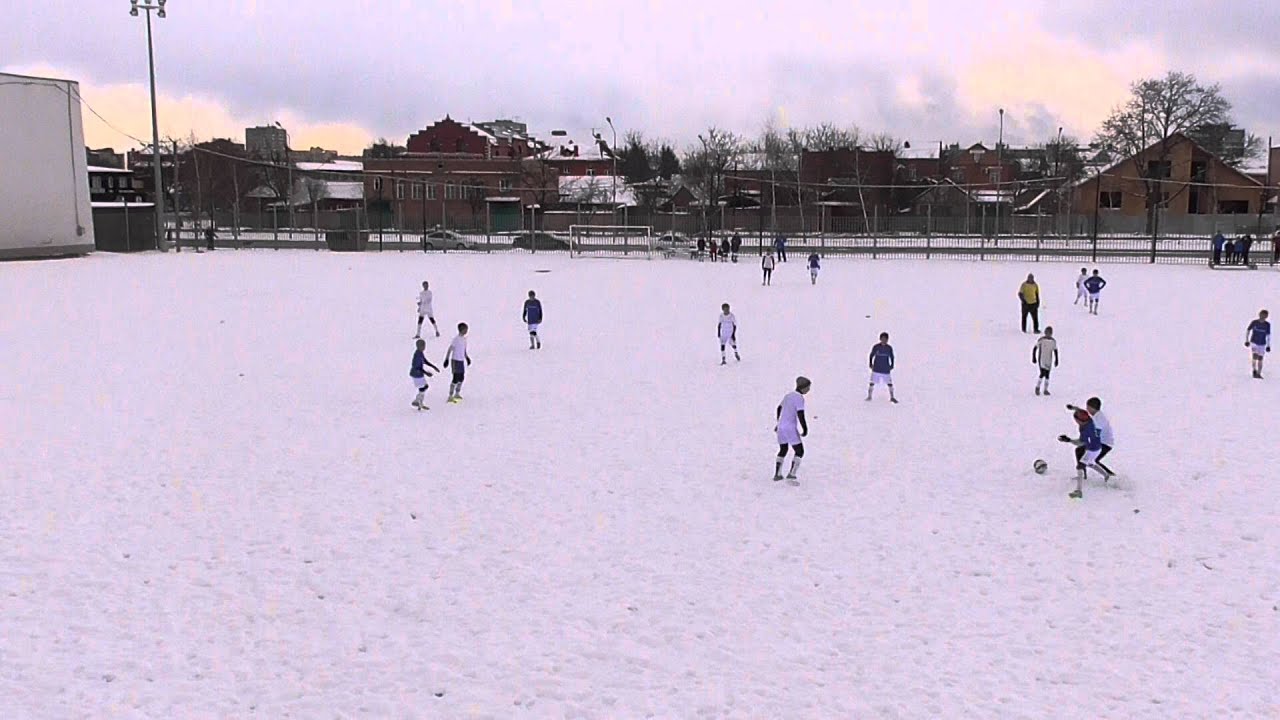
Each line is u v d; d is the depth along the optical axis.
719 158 107.56
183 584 11.56
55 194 62.38
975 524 13.60
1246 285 49.50
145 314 36.03
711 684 9.30
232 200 117.62
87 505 14.32
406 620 10.67
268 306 39.00
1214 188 92.56
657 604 11.05
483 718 8.73
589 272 58.00
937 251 75.56
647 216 93.62
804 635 10.30
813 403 21.47
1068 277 55.06
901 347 29.30
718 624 10.56
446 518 13.88
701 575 11.87
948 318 36.28
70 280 48.12
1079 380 23.94
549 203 108.56
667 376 24.72
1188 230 84.69
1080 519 13.77
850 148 116.69
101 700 8.96
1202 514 13.88
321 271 56.31
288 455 17.12
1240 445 17.52
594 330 33.19
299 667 9.63
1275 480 15.36
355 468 16.34
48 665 9.59
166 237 80.69
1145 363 26.33
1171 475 15.73
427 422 19.67
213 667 9.61
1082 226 87.44
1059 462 16.62
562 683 9.32
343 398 21.95
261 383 23.56
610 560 12.34
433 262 65.31
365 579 11.73
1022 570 12.00
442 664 9.71
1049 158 132.50
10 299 39.88
